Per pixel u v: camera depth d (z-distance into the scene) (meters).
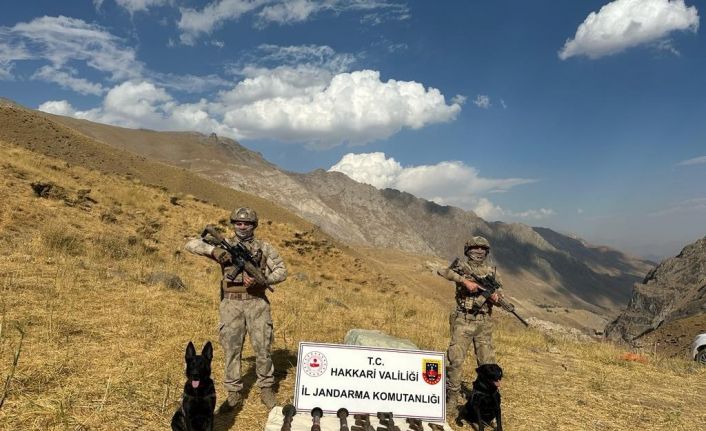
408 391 5.39
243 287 5.15
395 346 7.23
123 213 19.48
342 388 5.27
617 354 10.92
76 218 15.80
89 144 96.38
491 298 5.79
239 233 5.21
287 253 26.25
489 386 5.27
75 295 8.55
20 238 11.95
